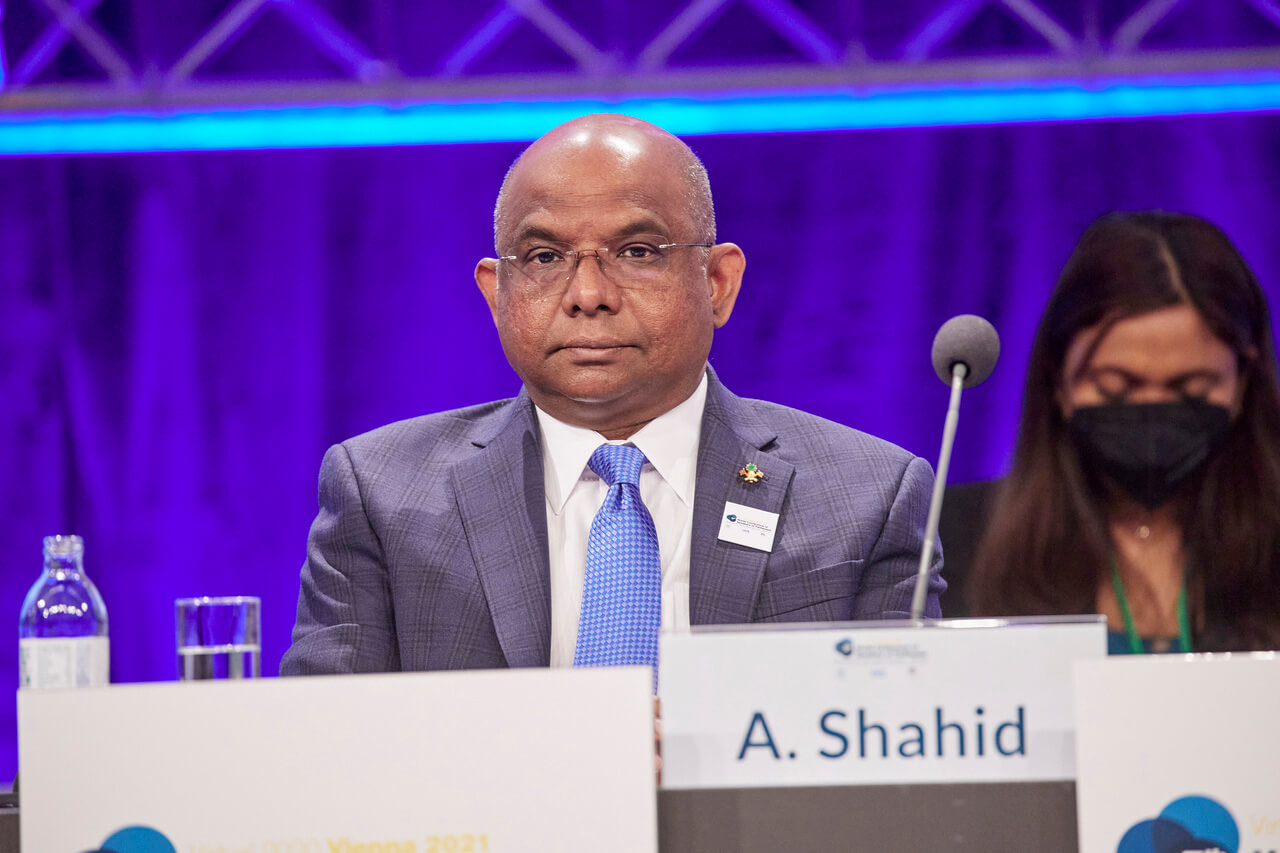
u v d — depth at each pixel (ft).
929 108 57.26
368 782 13.79
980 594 27.09
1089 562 26.20
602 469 23.16
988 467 56.24
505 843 13.70
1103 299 26.07
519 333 22.72
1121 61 54.85
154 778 13.85
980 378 19.53
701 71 55.52
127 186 58.44
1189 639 25.73
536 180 22.62
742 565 22.66
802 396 57.21
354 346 58.44
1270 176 56.18
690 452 23.76
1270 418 25.96
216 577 58.13
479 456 24.16
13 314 58.44
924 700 14.33
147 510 58.34
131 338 58.44
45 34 56.34
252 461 58.39
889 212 57.26
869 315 57.21
